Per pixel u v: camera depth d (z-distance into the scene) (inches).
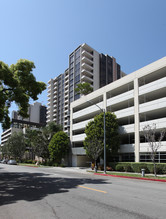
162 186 460.4
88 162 1616.6
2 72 546.6
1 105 611.5
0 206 253.3
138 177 647.1
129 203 268.4
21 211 228.7
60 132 1662.2
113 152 1120.2
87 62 2743.6
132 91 1178.0
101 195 325.1
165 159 959.6
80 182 510.0
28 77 622.8
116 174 768.9
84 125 1571.1
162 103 994.7
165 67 1021.2
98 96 1469.0
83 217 205.0
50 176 687.7
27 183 486.0
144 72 1125.1
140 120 1216.2
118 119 1272.1
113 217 205.0
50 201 280.2
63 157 1662.2
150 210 233.0
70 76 2893.7
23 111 670.5
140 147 1064.8
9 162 1959.9
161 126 975.0
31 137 2016.5
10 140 2454.5
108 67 2874.0
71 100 2785.4
